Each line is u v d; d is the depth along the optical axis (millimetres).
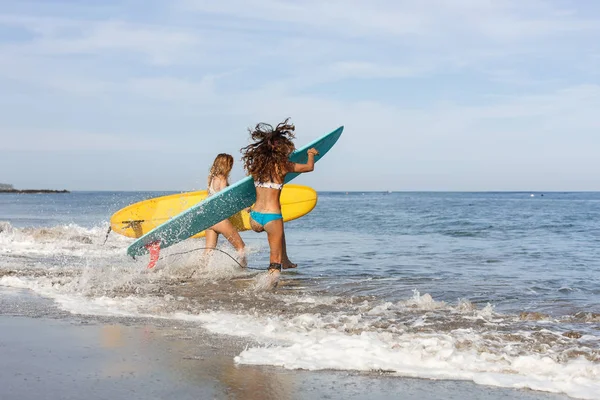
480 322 4793
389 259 9633
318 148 8758
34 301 5488
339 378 3217
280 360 3512
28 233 13578
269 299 5852
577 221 20984
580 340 4184
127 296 5984
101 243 12609
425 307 5426
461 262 9219
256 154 6777
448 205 45875
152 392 2914
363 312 5188
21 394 2846
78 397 2814
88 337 4043
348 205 45312
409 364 3498
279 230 6719
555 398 2957
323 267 8586
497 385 3143
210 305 5453
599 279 7367
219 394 2910
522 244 12406
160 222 9961
